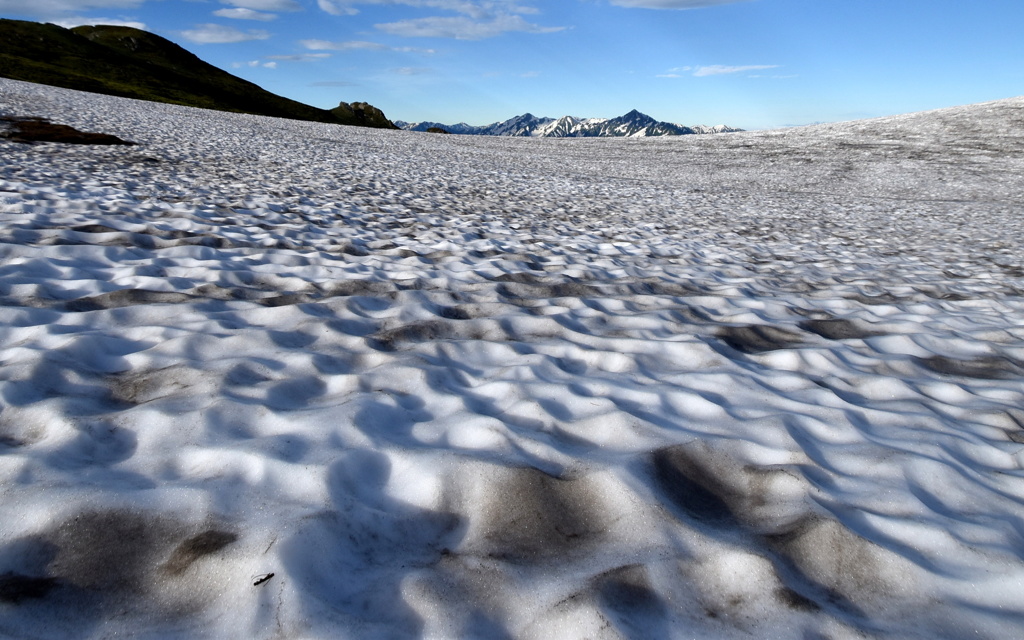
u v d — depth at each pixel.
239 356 4.00
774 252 11.38
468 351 4.55
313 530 2.27
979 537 2.59
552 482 2.75
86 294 5.15
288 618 1.92
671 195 23.66
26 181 10.33
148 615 1.96
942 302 7.55
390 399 3.46
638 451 3.07
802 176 34.25
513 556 2.36
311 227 9.24
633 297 6.58
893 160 39.28
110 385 3.55
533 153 41.28
